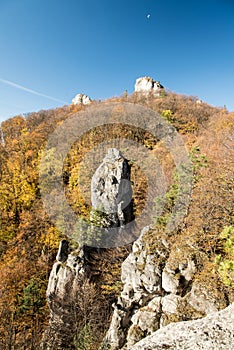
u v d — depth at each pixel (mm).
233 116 45125
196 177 20406
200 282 13812
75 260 25281
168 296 15258
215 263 13445
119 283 25109
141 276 17031
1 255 35750
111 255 28375
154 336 9828
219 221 15992
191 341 8633
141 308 16438
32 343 22125
